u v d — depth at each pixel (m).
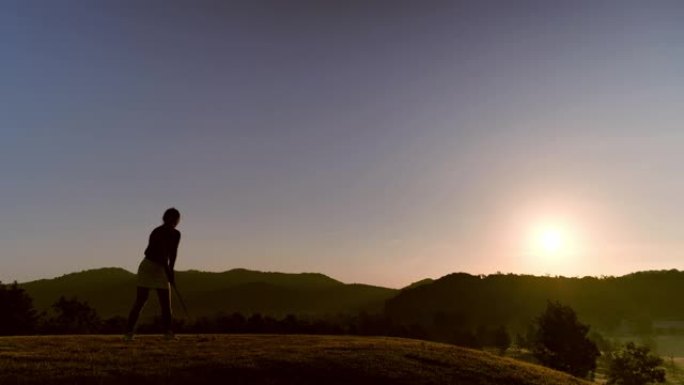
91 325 73.94
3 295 65.50
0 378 12.02
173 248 16.78
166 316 17.23
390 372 15.69
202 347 16.58
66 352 14.82
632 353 87.50
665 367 135.50
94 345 16.19
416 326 108.81
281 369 14.73
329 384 14.37
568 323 85.44
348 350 17.67
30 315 67.75
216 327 64.62
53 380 12.23
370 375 15.22
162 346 16.41
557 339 84.69
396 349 18.92
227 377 13.77
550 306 88.06
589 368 85.44
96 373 12.87
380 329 100.31
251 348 16.88
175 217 16.73
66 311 75.00
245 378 13.88
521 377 18.08
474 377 16.92
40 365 13.17
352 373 15.19
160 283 16.80
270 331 68.00
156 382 12.89
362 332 94.19
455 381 16.06
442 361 18.02
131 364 13.83
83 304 76.69
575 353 83.62
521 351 141.25
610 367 89.88
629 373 86.06
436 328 148.62
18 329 65.12
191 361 14.43
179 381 13.12
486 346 138.25
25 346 15.83
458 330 140.62
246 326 66.88
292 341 19.53
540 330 89.44
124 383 12.62
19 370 12.69
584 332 85.69
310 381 14.34
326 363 15.55
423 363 17.42
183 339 18.22
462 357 19.41
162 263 16.72
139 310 16.89
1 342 16.72
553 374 20.39
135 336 19.06
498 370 18.44
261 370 14.43
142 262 16.80
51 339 17.86
